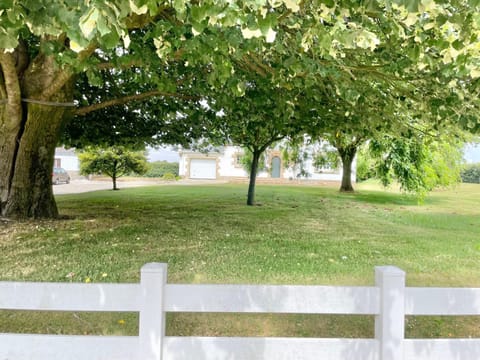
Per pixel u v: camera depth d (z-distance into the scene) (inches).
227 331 105.3
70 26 69.0
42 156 241.3
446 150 424.5
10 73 177.6
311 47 125.4
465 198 600.4
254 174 426.6
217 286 74.9
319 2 92.3
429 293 75.4
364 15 110.4
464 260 187.0
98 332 102.3
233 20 74.6
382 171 456.8
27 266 154.5
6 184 230.4
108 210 339.0
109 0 68.3
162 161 1354.6
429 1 71.3
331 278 151.3
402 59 144.4
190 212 342.6
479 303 76.0
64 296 72.9
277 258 180.2
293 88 185.5
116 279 142.5
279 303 75.0
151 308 72.8
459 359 75.3
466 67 113.5
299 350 75.2
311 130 282.8
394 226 300.0
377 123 227.6
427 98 171.6
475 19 88.7
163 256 176.4
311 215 348.2
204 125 363.6
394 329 74.3
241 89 147.2
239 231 252.2
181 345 74.0
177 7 75.1
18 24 75.9
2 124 219.3
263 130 340.5
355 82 171.0
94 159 666.2
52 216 252.7
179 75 202.4
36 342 73.0
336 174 965.2
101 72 251.3
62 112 232.1
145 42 149.6
